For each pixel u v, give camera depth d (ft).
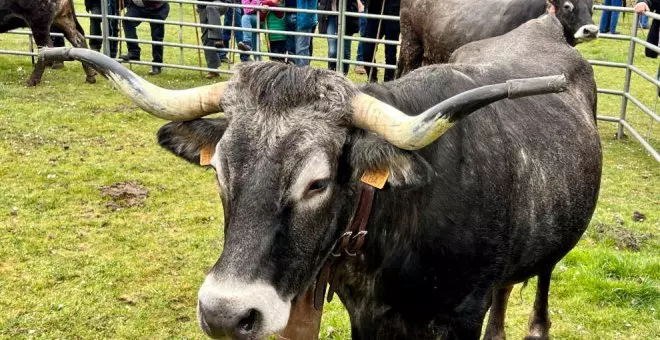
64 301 16.20
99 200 21.66
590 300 17.03
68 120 28.86
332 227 8.98
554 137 12.21
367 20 37.65
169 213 21.17
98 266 17.81
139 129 28.40
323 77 8.87
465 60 14.39
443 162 10.02
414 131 8.45
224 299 7.78
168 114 9.41
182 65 37.42
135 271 17.71
